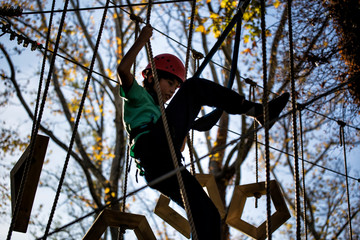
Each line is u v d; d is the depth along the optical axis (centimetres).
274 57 838
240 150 1248
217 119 371
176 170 241
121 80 310
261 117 325
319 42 627
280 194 401
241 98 317
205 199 286
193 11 346
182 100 307
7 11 399
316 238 1302
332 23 608
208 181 411
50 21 332
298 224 251
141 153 301
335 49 598
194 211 282
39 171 310
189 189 288
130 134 309
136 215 351
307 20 635
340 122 530
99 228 343
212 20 995
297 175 257
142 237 353
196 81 312
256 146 466
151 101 323
